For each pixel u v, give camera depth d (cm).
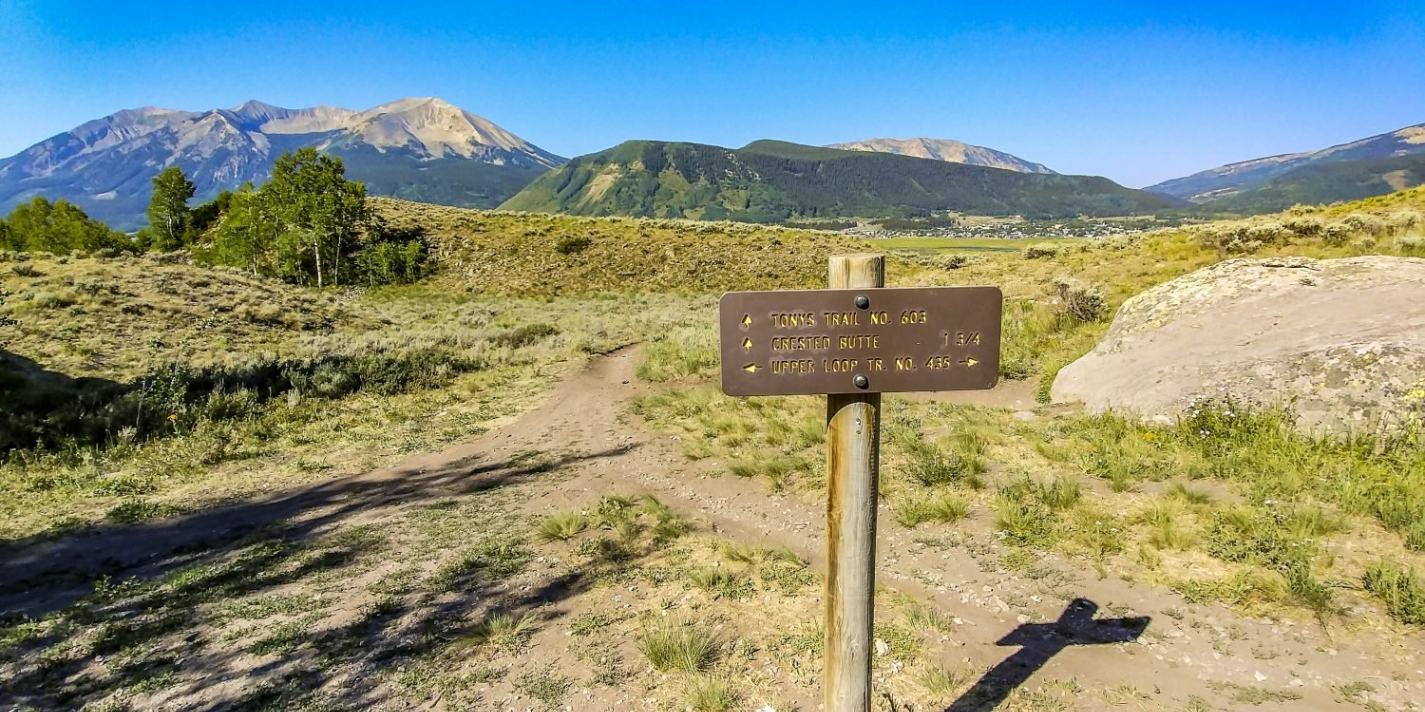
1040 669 400
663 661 421
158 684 425
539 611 498
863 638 315
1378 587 430
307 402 1320
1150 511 570
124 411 1144
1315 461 632
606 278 4503
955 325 294
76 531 733
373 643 463
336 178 4575
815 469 783
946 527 602
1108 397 917
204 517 782
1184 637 417
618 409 1209
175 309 2044
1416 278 936
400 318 2948
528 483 838
